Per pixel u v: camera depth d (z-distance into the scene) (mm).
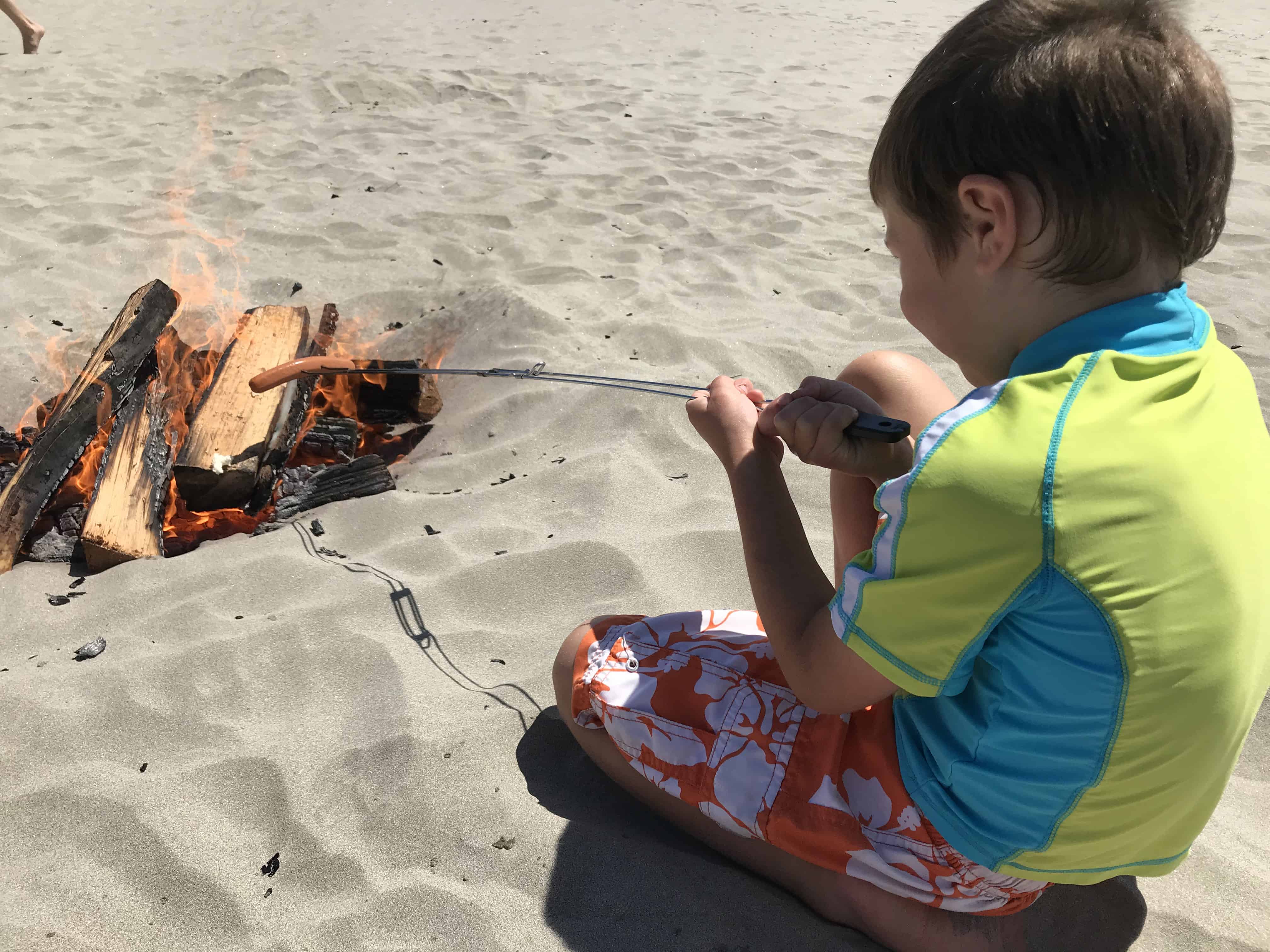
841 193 5266
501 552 2441
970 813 1211
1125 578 967
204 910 1524
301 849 1626
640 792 1585
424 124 6133
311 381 3152
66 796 1702
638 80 7176
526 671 2039
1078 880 1199
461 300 3961
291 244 4523
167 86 6566
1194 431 1004
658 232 4746
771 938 1440
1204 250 1059
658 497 2688
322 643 2098
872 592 1072
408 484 2889
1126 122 943
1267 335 3766
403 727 1849
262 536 2617
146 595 2334
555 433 3051
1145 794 1054
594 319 3805
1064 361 1039
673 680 1480
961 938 1376
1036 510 971
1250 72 7316
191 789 1729
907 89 1079
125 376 2908
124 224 4629
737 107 6656
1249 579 1001
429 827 1655
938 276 1119
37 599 2381
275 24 8312
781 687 1433
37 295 3938
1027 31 988
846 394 1312
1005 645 1063
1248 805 1767
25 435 3049
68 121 5910
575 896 1521
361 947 1453
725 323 3863
